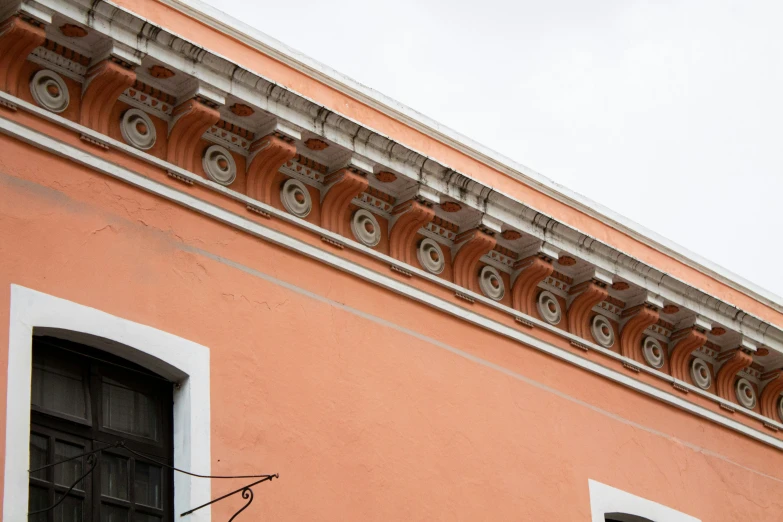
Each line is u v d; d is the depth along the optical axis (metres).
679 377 17.42
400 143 14.11
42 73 12.32
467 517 14.04
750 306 18.70
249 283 13.18
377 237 14.46
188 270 12.75
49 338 11.77
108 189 12.48
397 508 13.44
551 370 15.82
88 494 11.59
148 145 12.86
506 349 15.41
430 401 14.27
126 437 12.00
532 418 15.28
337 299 13.88
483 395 14.86
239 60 13.80
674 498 16.52
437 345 14.64
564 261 15.86
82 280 11.96
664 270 17.55
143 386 12.29
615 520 15.95
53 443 11.54
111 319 11.98
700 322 17.23
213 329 12.70
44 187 12.06
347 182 13.98
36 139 12.09
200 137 13.20
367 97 14.81
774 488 18.12
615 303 16.75
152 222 12.67
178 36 12.65
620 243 17.09
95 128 12.52
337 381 13.49
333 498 12.94
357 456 13.32
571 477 15.36
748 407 18.33
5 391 11.02
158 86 12.91
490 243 15.16
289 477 12.68
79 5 12.16
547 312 15.98
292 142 13.56
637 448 16.39
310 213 13.96
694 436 17.30
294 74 14.25
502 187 15.84
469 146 15.67
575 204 16.66
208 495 12.05
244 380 12.73
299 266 13.70
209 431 12.28
